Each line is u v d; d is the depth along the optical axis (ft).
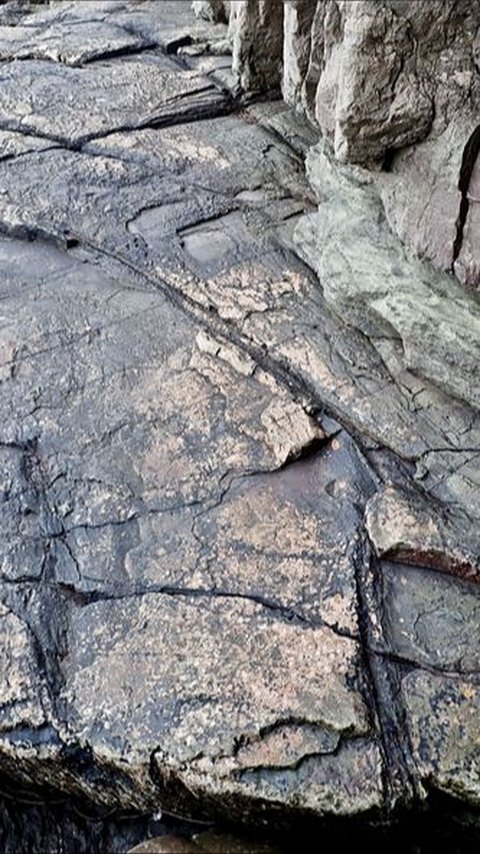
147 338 11.98
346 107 10.12
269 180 14.48
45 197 13.92
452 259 10.27
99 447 10.96
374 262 11.35
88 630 9.73
